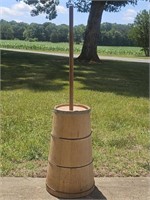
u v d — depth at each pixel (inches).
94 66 687.7
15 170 163.6
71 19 140.0
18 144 197.6
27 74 510.6
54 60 748.0
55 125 141.3
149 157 185.6
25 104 303.3
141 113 283.4
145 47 1445.6
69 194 139.9
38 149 190.9
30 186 148.4
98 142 205.5
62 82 442.9
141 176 160.9
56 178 140.8
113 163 175.2
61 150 139.5
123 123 250.2
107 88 410.3
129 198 140.7
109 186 149.9
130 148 199.9
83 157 140.0
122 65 740.7
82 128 138.8
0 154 183.0
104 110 286.7
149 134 226.2
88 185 142.0
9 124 239.9
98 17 803.4
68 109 143.0
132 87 427.5
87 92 373.1
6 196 139.7
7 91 368.8
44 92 367.2
